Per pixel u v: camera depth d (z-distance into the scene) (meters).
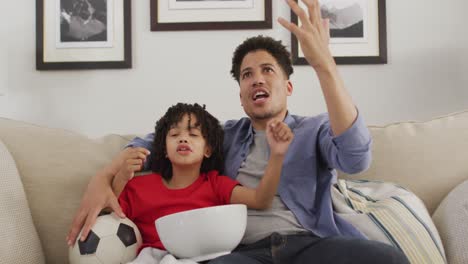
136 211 1.25
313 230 1.16
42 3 1.85
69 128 1.84
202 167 1.33
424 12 1.85
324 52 1.02
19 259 1.13
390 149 1.41
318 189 1.24
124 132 1.84
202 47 1.85
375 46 1.84
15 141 1.32
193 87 1.85
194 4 1.85
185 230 1.00
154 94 1.85
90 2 1.86
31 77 1.84
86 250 1.10
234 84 1.84
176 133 1.28
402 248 1.13
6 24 1.85
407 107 1.84
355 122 1.06
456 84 1.84
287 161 1.24
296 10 1.03
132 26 1.86
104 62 1.84
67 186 1.30
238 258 1.01
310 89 1.82
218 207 1.00
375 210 1.19
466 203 1.20
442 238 1.21
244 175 1.29
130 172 1.20
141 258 1.08
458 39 1.85
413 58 1.84
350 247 1.00
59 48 1.85
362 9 1.85
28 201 1.27
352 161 1.09
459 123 1.44
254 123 1.35
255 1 1.84
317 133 1.25
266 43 1.35
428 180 1.37
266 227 1.18
